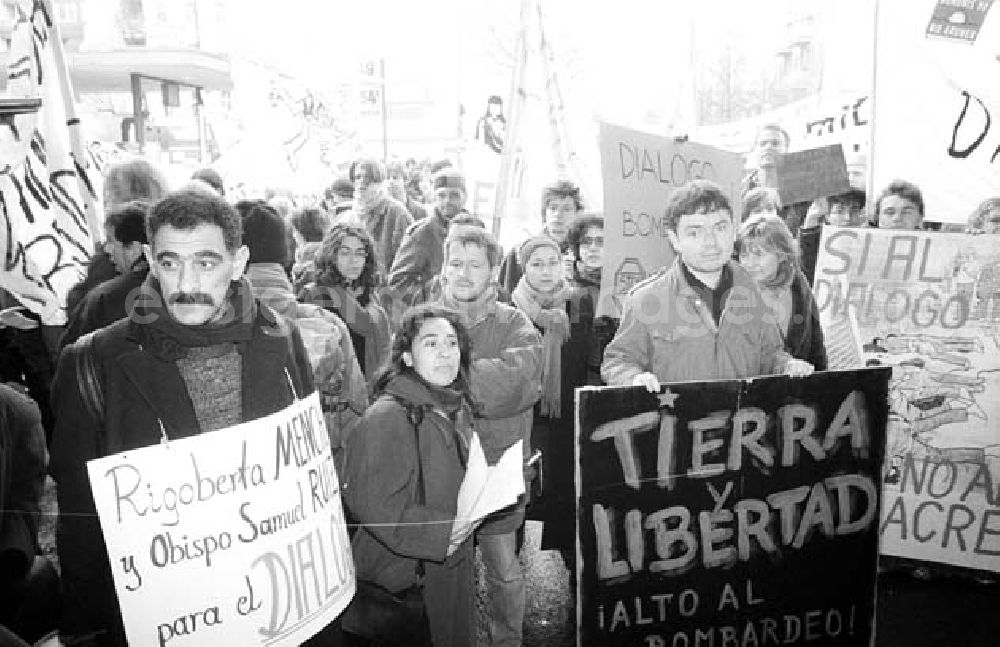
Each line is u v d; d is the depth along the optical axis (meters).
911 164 3.19
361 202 3.54
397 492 1.81
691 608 2.12
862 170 3.66
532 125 3.03
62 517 1.49
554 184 3.10
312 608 1.57
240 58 3.09
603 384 2.78
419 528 1.79
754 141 3.81
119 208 2.16
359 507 1.82
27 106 1.59
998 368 2.87
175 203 1.41
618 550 2.05
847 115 3.65
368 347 2.56
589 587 2.04
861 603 2.26
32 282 2.26
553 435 2.75
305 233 3.35
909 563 3.02
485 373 2.22
